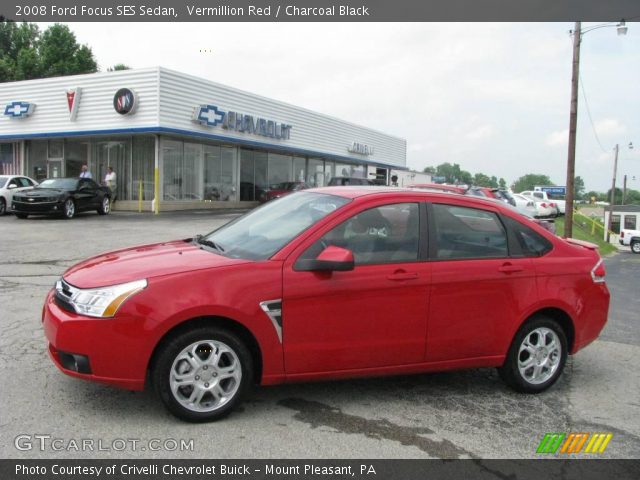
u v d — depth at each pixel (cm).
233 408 390
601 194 12950
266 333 386
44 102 2406
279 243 415
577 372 546
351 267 386
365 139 3888
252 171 2992
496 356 457
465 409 434
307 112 3178
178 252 437
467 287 440
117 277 379
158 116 2148
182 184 2520
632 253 3247
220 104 2475
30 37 5428
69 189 1978
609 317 827
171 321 364
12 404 399
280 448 355
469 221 461
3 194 2048
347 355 410
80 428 368
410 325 424
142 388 369
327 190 484
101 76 2256
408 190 461
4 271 924
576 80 2038
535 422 418
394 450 360
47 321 385
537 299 464
